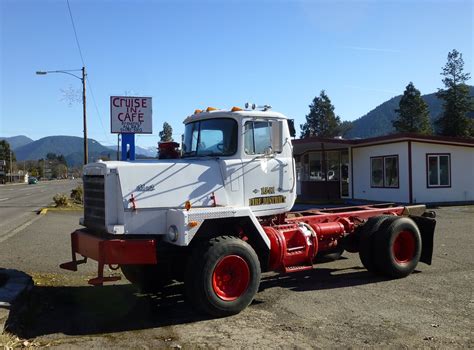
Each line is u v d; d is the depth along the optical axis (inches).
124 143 445.7
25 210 1029.8
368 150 1075.9
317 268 380.2
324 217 356.2
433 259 404.8
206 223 277.0
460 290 303.3
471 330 229.9
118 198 257.9
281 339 223.5
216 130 296.8
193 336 230.2
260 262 296.8
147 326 246.4
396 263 339.0
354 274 358.6
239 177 286.0
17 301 257.4
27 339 228.1
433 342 215.3
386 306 272.1
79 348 216.1
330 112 3641.7
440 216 732.0
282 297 296.2
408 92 2780.5
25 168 6633.9
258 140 295.7
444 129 2536.9
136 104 448.5
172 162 276.1
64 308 279.1
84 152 1227.9
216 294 255.9
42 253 448.1
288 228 315.6
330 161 1202.6
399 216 359.9
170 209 264.2
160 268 307.1
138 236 260.5
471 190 1004.6
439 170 980.6
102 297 303.1
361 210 388.2
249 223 283.3
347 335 226.5
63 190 2389.3
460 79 2504.9
